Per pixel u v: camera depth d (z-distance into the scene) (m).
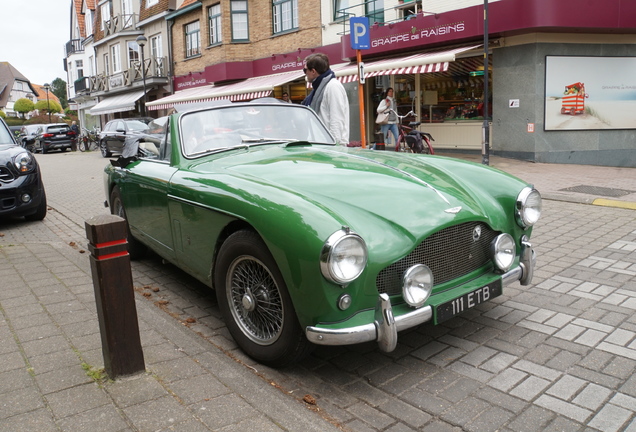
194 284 4.55
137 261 5.31
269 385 2.66
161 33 27.53
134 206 4.60
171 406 2.38
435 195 3.06
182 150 3.95
